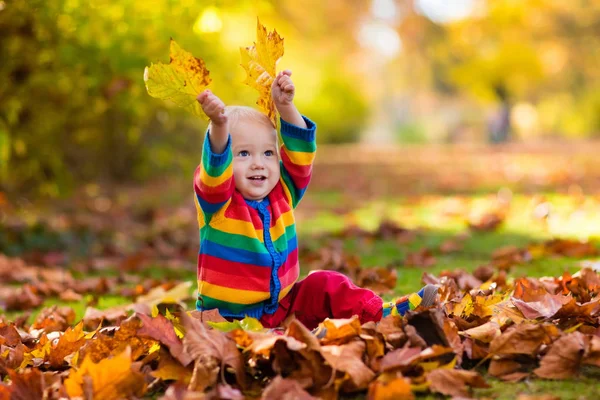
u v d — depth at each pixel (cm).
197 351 200
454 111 5088
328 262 452
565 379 203
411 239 571
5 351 247
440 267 446
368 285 375
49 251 573
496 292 322
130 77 529
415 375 202
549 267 418
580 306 242
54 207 888
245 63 266
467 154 2250
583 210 725
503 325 236
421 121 5122
